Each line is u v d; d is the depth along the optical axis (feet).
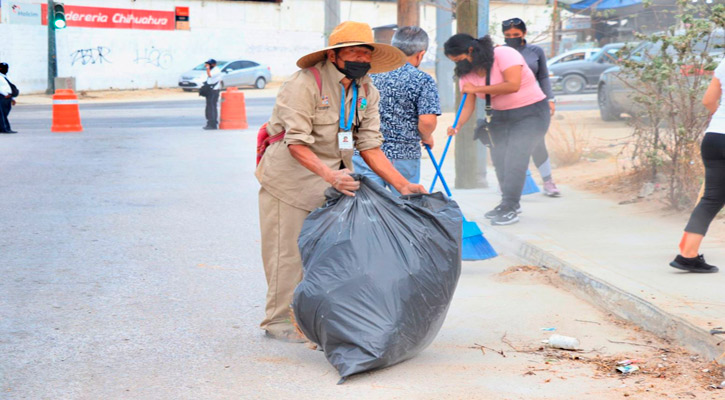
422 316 12.41
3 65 58.70
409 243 12.42
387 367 12.78
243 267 20.27
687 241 16.85
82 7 126.52
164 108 92.43
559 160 36.24
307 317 12.46
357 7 149.48
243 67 130.72
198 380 12.49
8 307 16.63
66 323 15.58
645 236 21.16
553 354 13.53
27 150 47.21
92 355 13.74
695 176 24.08
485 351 13.71
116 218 26.68
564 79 84.58
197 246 22.62
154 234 24.20
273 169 13.85
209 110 62.54
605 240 20.76
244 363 13.29
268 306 14.58
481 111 29.99
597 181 30.78
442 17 65.36
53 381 12.47
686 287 15.89
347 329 12.10
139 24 132.98
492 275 19.11
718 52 24.97
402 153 18.19
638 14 29.09
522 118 23.07
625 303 15.42
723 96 16.25
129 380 12.51
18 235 23.94
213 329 15.26
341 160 14.10
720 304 14.64
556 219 23.90
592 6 44.06
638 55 26.71
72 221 26.16
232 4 141.79
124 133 59.26
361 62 13.41
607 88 50.57
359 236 12.41
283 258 14.23
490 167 37.04
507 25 26.11
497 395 11.59
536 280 18.37
